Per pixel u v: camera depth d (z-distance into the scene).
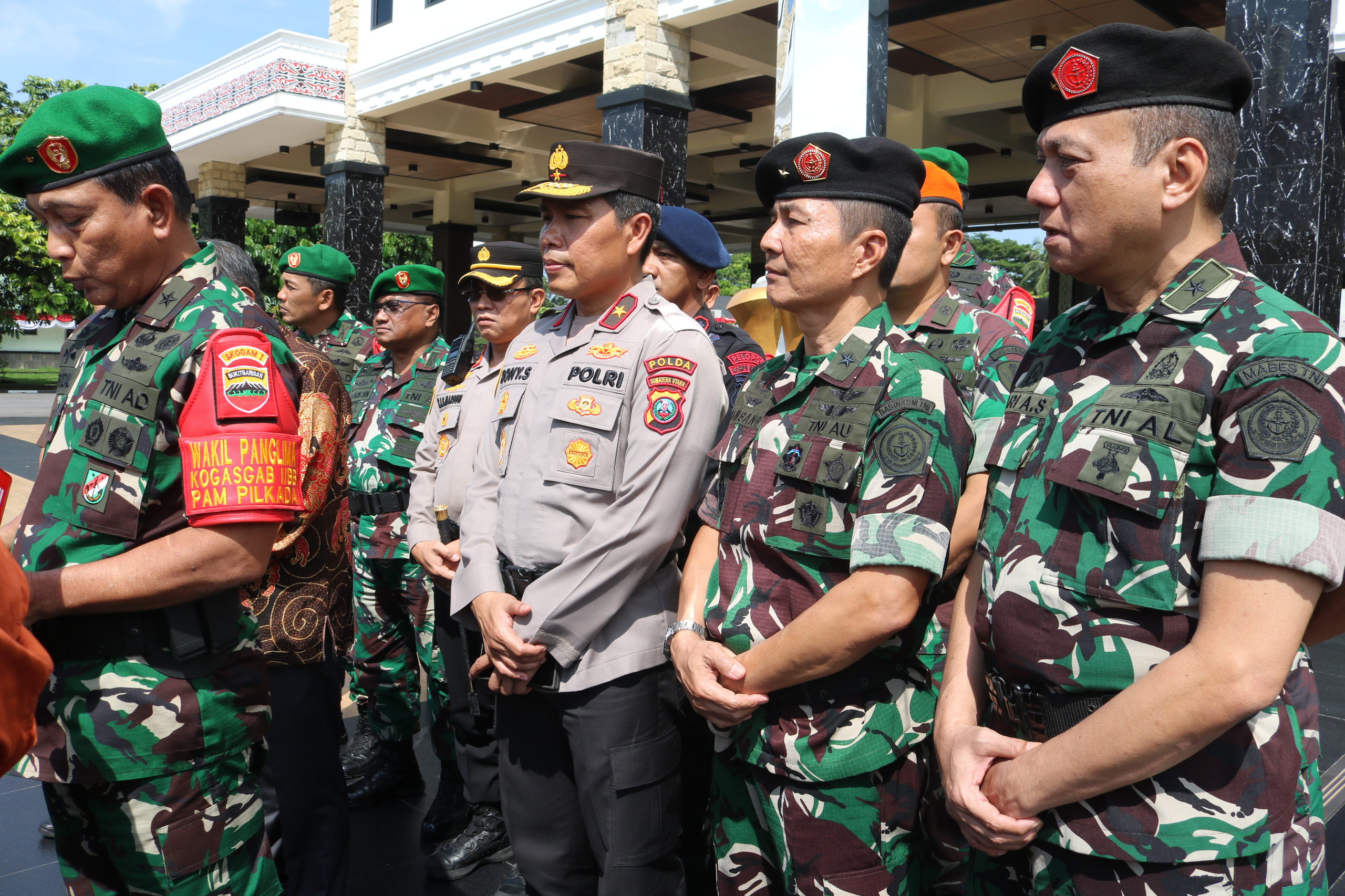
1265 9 4.70
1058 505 1.21
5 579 1.10
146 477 1.61
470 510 2.20
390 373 3.67
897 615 1.44
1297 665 1.20
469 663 2.58
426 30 11.16
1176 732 1.04
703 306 3.14
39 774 1.59
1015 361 2.00
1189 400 1.11
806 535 1.55
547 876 2.08
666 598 2.03
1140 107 1.14
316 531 2.50
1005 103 10.91
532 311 3.00
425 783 3.43
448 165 15.75
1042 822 1.20
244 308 1.75
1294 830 1.14
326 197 12.55
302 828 2.45
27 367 33.03
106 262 1.64
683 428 1.93
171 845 1.64
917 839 1.66
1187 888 1.10
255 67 12.08
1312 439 1.01
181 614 1.62
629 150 2.08
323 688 2.51
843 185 1.62
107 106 1.60
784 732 1.56
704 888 2.45
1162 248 1.19
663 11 8.40
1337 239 4.86
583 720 1.93
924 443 1.48
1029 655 1.21
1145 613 1.12
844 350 1.63
